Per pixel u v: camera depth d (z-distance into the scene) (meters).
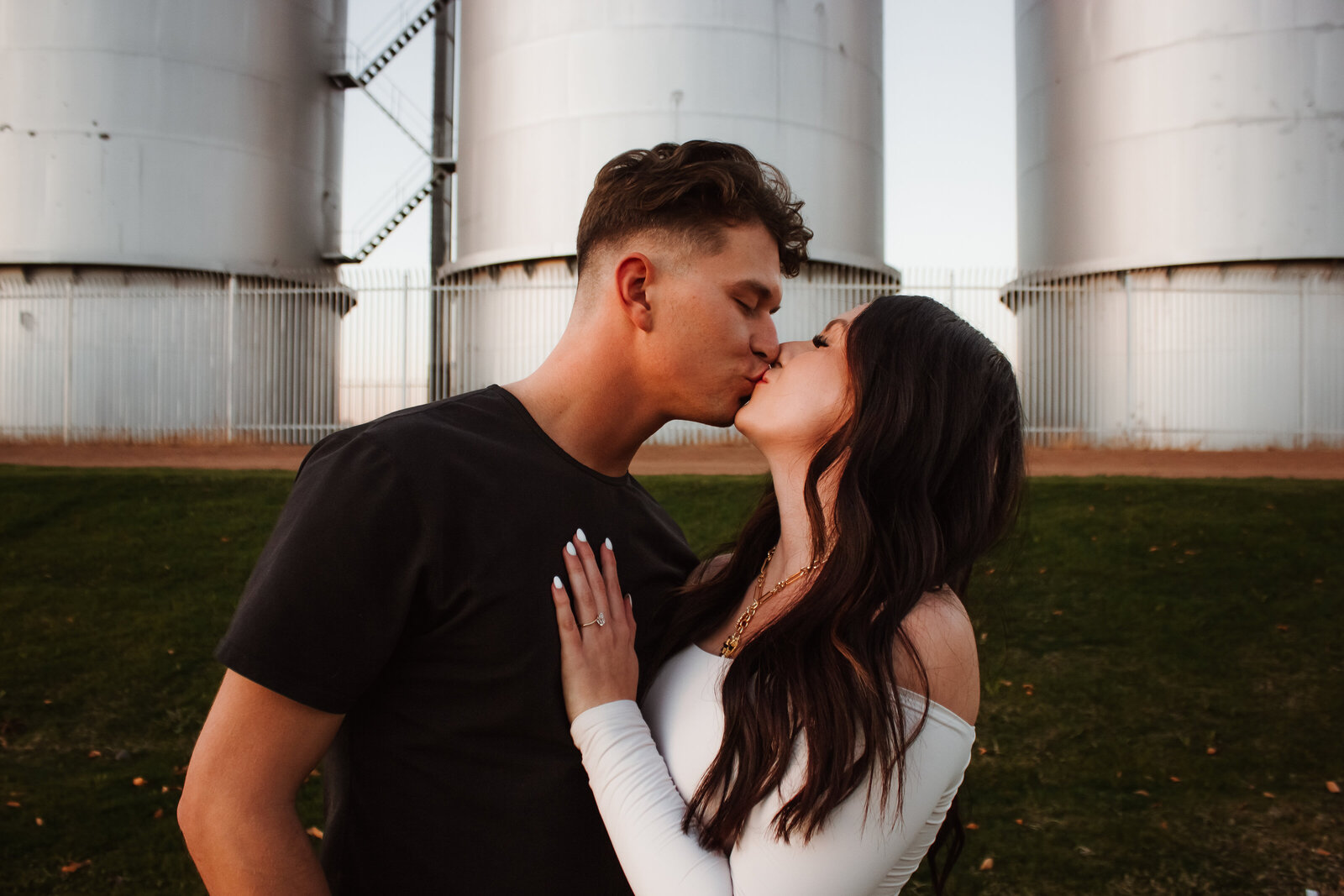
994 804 4.60
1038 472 11.36
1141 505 8.18
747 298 1.49
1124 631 6.33
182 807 1.21
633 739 1.34
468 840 1.33
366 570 1.25
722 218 1.44
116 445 15.58
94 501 8.72
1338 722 5.33
